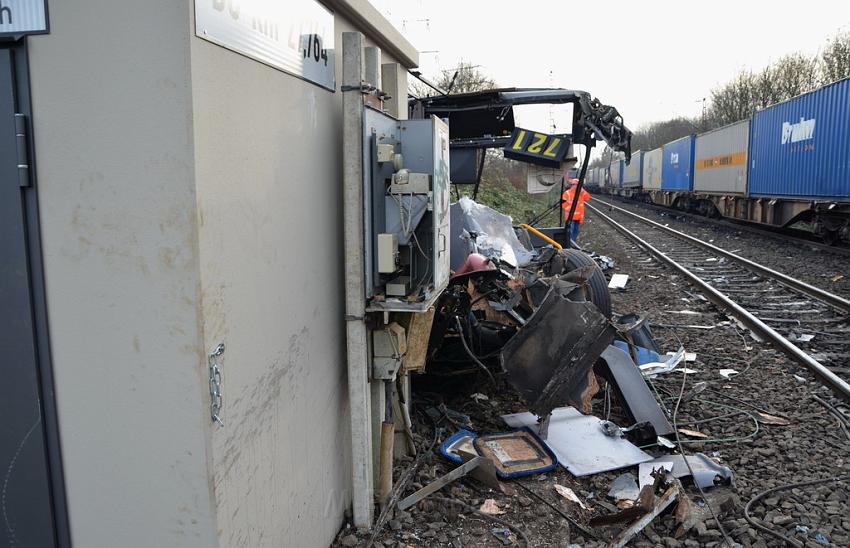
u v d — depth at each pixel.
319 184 3.16
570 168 8.80
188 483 2.15
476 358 5.25
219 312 2.17
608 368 5.30
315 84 3.08
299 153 2.88
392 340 3.60
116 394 2.14
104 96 2.02
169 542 2.20
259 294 2.48
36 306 2.15
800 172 20.41
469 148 8.62
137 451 2.17
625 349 6.36
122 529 2.21
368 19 3.75
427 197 3.51
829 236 19.58
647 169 48.38
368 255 3.40
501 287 5.38
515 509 3.93
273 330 2.61
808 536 3.74
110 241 2.07
